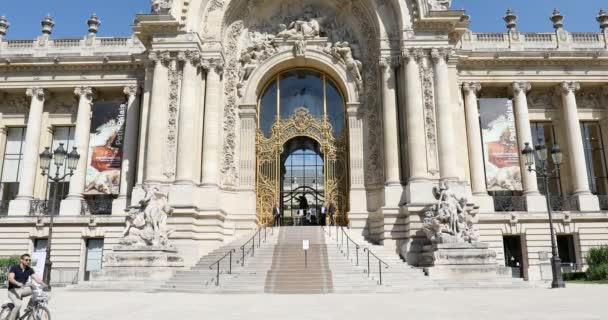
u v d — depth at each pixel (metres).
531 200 33.09
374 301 15.45
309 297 16.98
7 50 36.16
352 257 23.70
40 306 9.98
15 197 35.72
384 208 27.52
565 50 35.06
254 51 33.41
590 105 36.56
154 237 23.72
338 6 33.47
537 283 24.86
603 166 35.94
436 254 23.11
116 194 33.38
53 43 36.22
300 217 32.56
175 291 20.00
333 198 32.31
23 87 35.44
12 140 37.00
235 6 32.38
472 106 34.72
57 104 36.44
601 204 35.06
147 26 29.53
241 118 32.56
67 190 34.94
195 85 29.61
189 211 27.09
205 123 29.89
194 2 30.27
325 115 33.47
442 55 29.02
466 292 19.03
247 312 12.66
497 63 35.09
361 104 32.00
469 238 24.09
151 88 30.27
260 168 32.91
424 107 28.70
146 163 28.55
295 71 34.41
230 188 30.80
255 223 31.12
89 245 32.66
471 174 33.56
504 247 33.22
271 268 21.50
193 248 26.42
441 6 29.61
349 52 32.59
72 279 30.39
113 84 35.06
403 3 29.78
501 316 11.39
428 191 27.03
